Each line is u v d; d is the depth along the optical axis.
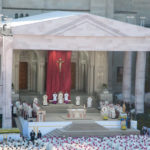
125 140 167.62
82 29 198.38
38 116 189.12
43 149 152.62
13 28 189.12
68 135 179.12
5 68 187.50
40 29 193.00
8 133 173.00
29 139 176.62
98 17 199.50
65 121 191.25
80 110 199.88
